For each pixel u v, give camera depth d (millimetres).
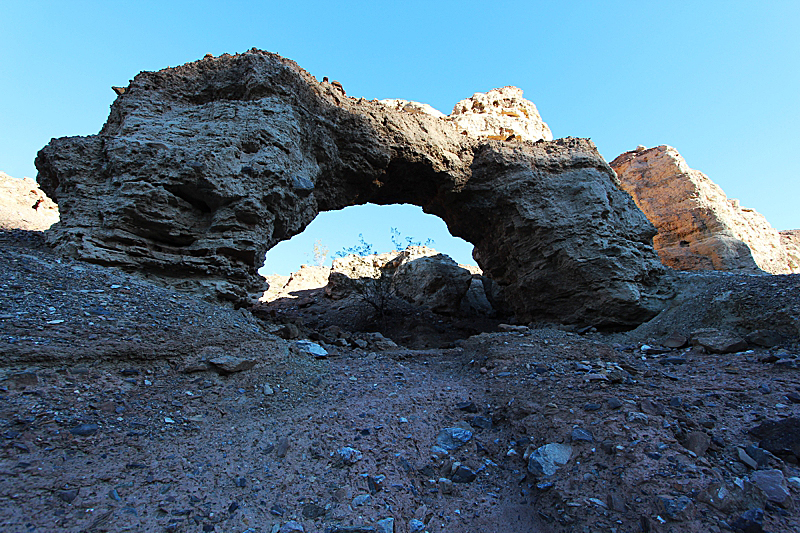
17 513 2908
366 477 4082
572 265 11656
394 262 20594
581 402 5238
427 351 9406
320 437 4711
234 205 8453
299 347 7734
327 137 10562
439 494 4055
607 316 11188
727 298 9500
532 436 4734
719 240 16578
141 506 3307
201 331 6332
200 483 3746
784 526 3096
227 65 10148
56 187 8828
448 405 5805
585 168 12758
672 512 3277
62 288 6074
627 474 3775
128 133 8672
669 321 10219
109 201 7941
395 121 11422
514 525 3623
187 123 9102
